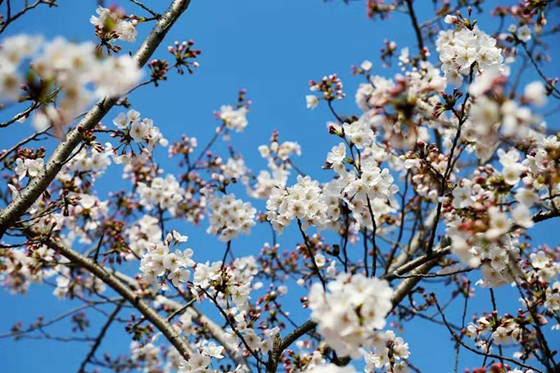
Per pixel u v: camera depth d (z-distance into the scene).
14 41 1.38
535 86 1.41
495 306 1.64
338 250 1.68
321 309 1.39
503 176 1.50
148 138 1.69
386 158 1.97
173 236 1.71
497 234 1.46
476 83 1.42
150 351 2.30
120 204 2.19
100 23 1.63
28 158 1.68
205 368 1.70
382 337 1.42
